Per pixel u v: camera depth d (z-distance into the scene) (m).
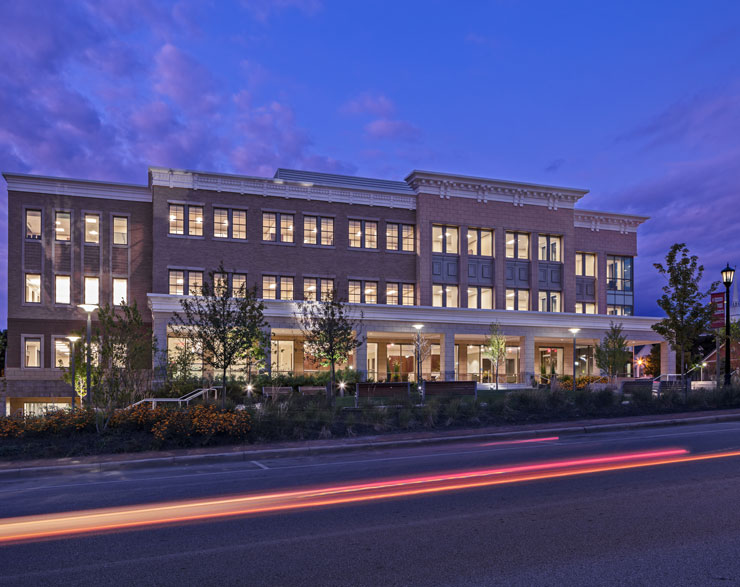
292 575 5.37
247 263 39.06
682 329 25.00
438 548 6.04
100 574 5.54
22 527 7.43
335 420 17.17
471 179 43.91
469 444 14.81
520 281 45.28
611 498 8.04
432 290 43.06
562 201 46.69
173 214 38.06
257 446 14.41
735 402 21.16
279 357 39.41
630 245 50.47
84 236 37.50
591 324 41.19
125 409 16.28
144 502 8.80
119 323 20.45
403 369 42.75
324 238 41.22
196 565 5.72
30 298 36.38
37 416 16.14
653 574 5.12
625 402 21.19
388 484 9.66
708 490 8.36
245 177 39.34
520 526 6.78
